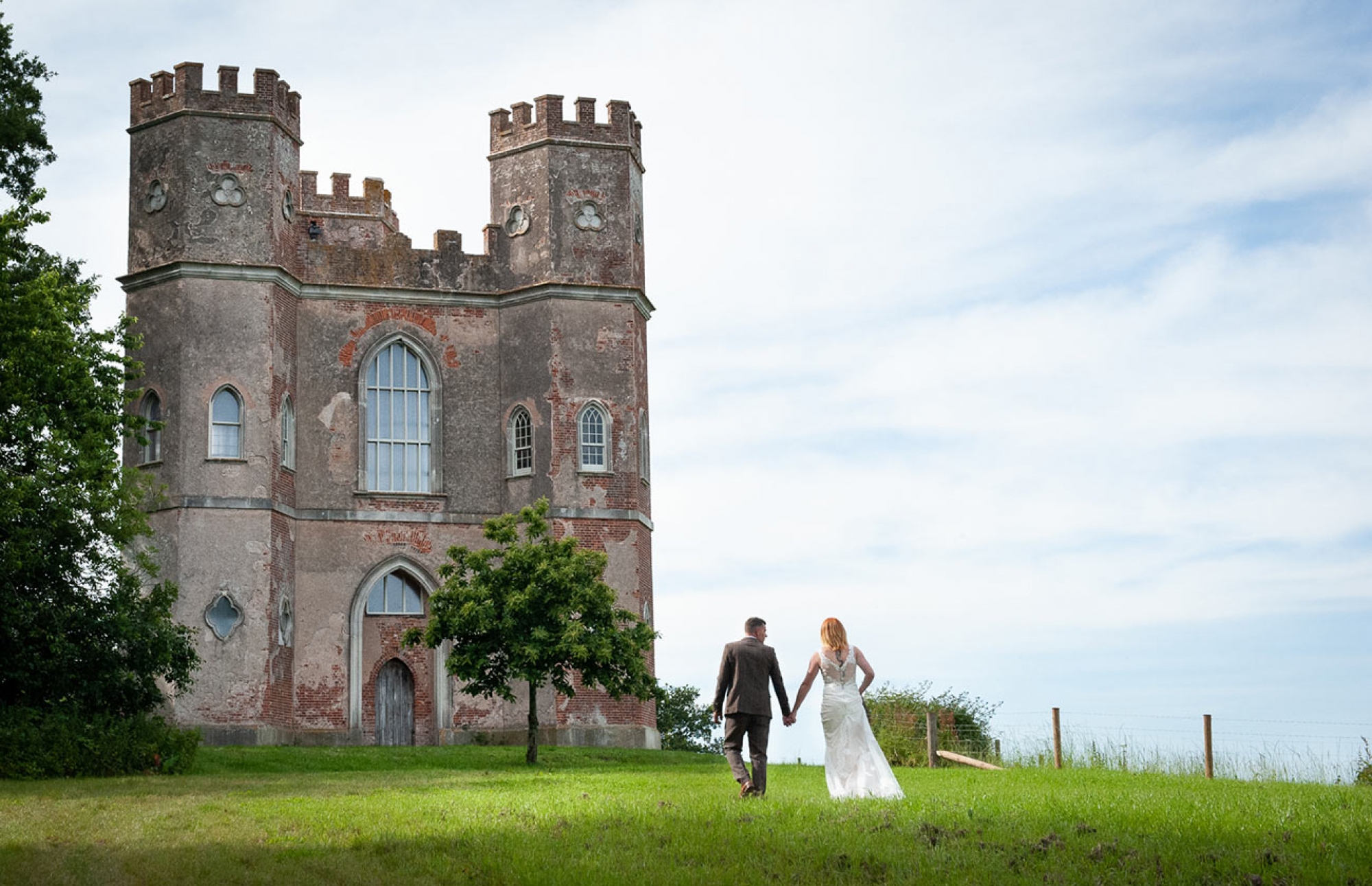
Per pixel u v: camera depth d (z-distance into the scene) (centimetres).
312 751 3275
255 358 4184
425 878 1146
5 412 2964
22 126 3859
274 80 4322
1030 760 2683
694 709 6538
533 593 3203
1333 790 1761
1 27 3953
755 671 1627
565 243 4531
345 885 1128
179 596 3984
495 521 3309
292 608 4250
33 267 3738
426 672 4406
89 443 3022
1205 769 2317
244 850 1278
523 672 3155
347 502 4381
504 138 4644
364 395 4456
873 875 1116
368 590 4362
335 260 4478
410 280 4531
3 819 1562
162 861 1221
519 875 1125
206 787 2148
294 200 4441
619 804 1550
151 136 4291
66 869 1187
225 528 4075
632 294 4550
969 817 1354
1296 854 1139
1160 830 1267
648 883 1084
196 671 3972
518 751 3550
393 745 4275
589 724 4275
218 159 4241
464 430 4522
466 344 4559
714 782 2125
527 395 4506
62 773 2486
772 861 1159
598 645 3167
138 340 3388
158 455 4141
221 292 4188
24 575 2866
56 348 3053
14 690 2869
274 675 4081
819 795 1684
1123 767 2470
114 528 2969
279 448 4203
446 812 1542
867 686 1606
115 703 2992
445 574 3284
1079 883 1065
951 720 3084
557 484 4409
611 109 4647
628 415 4500
